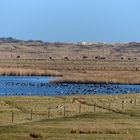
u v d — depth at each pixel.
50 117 87.44
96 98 109.12
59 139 66.88
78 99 106.88
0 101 97.88
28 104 96.75
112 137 68.88
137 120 84.00
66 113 91.31
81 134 70.88
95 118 85.62
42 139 66.94
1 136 68.31
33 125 76.94
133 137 69.12
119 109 97.31
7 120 82.25
